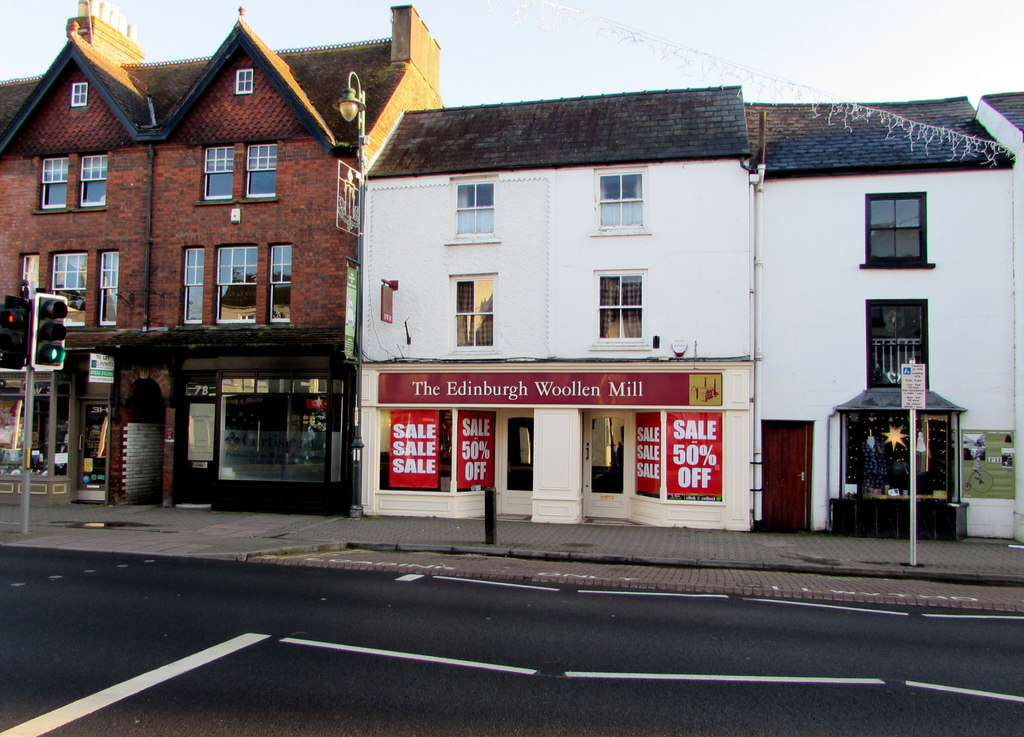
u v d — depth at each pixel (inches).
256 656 257.1
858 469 602.2
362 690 226.2
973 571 454.3
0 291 767.7
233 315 730.2
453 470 669.9
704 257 633.0
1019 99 666.8
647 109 704.4
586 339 649.6
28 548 486.3
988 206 608.4
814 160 642.2
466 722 203.0
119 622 299.7
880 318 621.3
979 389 599.2
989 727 207.8
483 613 329.1
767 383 626.2
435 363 669.3
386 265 692.1
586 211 658.2
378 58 841.5
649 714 211.8
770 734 199.8
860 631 315.6
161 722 199.6
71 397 743.7
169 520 629.9
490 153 693.3
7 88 911.7
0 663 247.3
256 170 735.1
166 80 851.4
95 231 754.2
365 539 542.0
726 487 613.9
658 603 363.6
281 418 689.0
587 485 681.0
